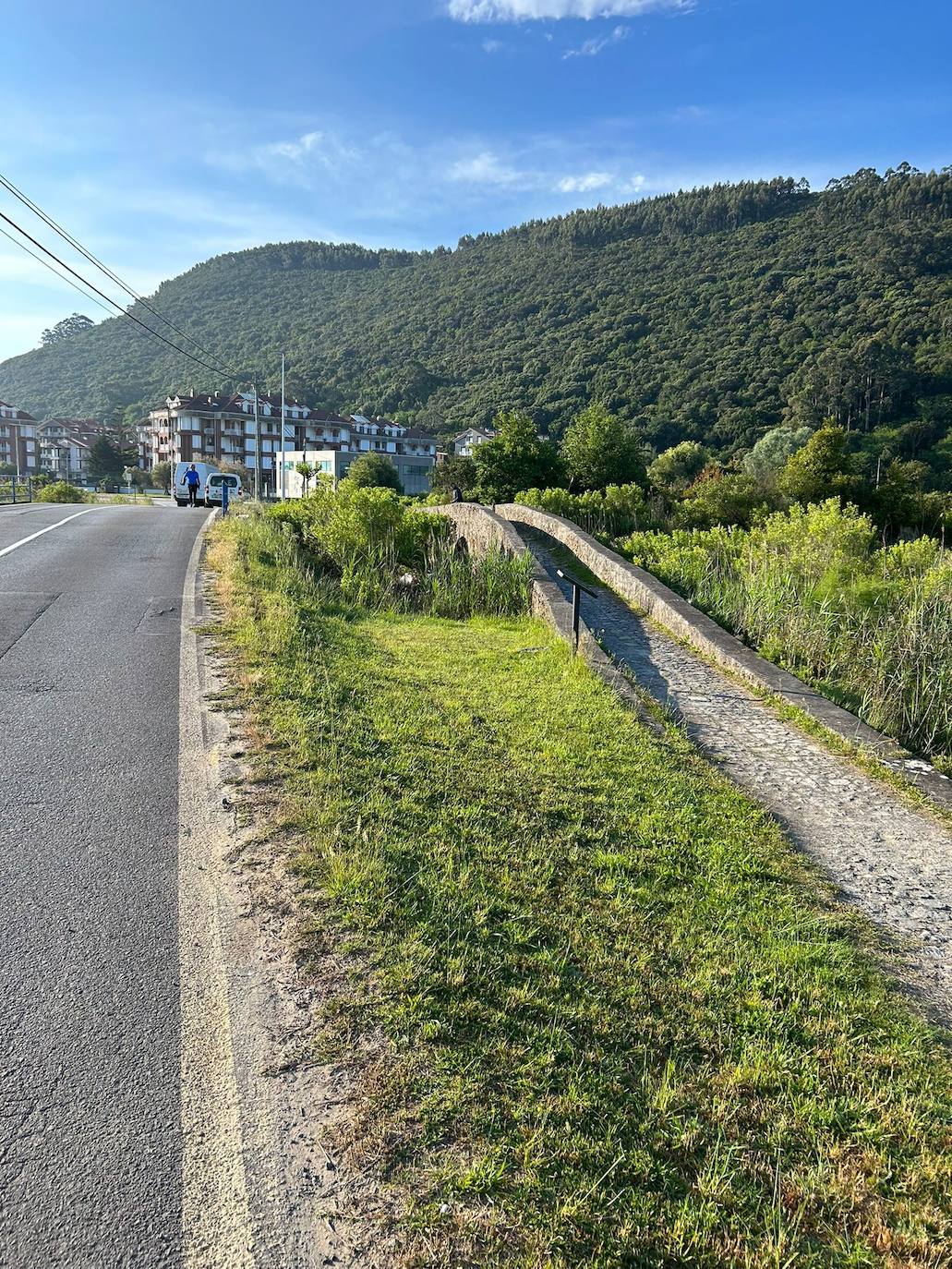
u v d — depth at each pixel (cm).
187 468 3312
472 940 301
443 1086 229
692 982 299
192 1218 191
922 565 1311
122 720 508
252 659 637
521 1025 258
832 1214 211
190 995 266
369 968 278
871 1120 245
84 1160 204
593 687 675
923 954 359
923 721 714
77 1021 252
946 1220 212
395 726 525
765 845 445
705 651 905
